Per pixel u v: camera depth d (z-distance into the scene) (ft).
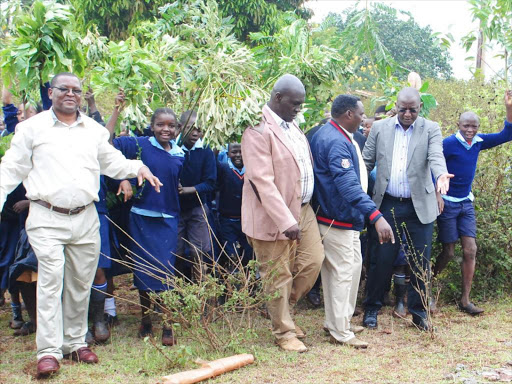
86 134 13.99
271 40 20.79
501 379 12.96
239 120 14.71
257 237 14.71
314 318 18.42
